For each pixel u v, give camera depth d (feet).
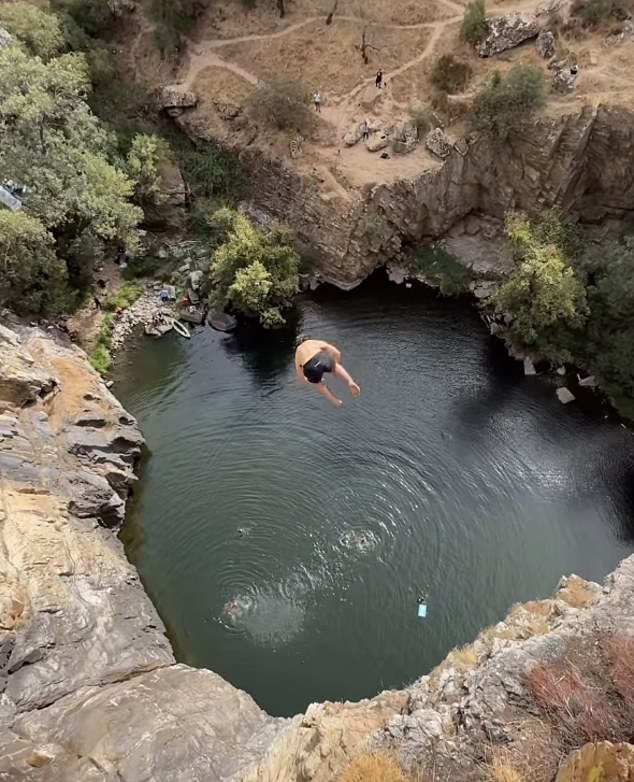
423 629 121.29
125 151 186.91
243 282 163.22
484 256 185.57
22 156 149.07
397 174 176.04
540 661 78.38
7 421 122.01
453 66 185.26
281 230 171.83
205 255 183.42
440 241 190.08
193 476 143.23
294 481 142.61
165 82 204.23
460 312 177.99
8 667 92.12
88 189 156.76
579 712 72.28
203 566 129.18
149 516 136.26
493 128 171.22
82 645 100.22
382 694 89.04
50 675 94.17
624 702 73.10
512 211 177.88
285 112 184.75
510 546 132.87
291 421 153.38
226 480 142.51
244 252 166.71
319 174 178.81
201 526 134.92
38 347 144.25
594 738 69.92
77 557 112.68
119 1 211.61
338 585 126.62
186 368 164.55
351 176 176.35
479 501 139.64
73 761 81.71
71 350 153.79
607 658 77.97
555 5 183.11
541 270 150.82
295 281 173.27
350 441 149.79
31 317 159.12
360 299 181.16
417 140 181.47
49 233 148.87
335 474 144.05
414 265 186.39
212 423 153.07
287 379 162.30
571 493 140.77
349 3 206.08
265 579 127.13
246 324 174.19
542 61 179.63
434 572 128.98
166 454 147.02
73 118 163.02
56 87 160.56
